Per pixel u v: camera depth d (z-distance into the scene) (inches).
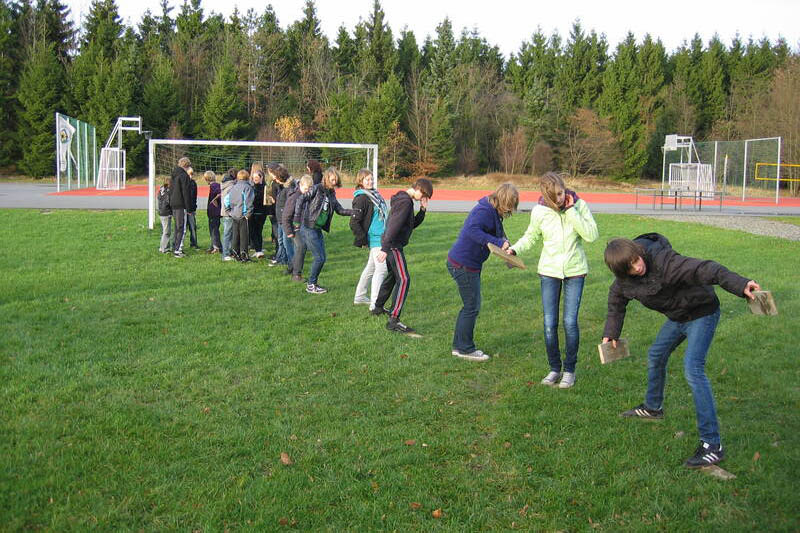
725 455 162.6
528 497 144.9
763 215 873.5
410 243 561.3
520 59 2373.3
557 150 2082.9
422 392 208.4
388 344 259.1
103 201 885.2
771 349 253.1
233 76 1867.6
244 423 180.5
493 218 236.2
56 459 155.3
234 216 436.5
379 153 1881.2
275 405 194.4
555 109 2082.9
